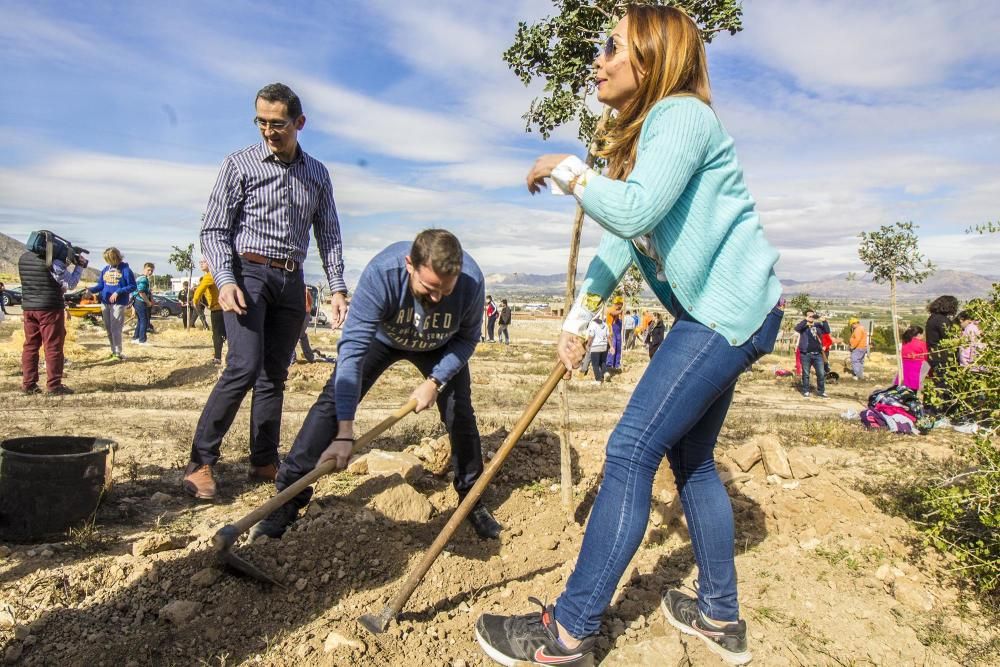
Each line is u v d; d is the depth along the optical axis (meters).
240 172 4.21
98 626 2.73
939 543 3.57
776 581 3.38
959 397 3.70
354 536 3.49
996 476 3.42
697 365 2.41
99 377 10.62
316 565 3.26
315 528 3.54
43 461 3.53
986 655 2.87
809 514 4.12
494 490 4.75
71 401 8.11
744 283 2.39
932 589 3.36
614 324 16.83
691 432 2.71
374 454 4.78
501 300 27.36
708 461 2.74
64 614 2.78
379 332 3.55
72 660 2.54
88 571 3.06
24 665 2.50
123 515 4.00
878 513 4.22
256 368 4.32
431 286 2.97
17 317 28.34
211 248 4.18
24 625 2.68
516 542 3.95
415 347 3.58
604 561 2.47
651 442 2.45
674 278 2.42
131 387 9.82
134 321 25.44
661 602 3.04
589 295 2.78
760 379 18.20
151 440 5.96
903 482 5.12
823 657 2.81
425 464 4.98
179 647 2.66
